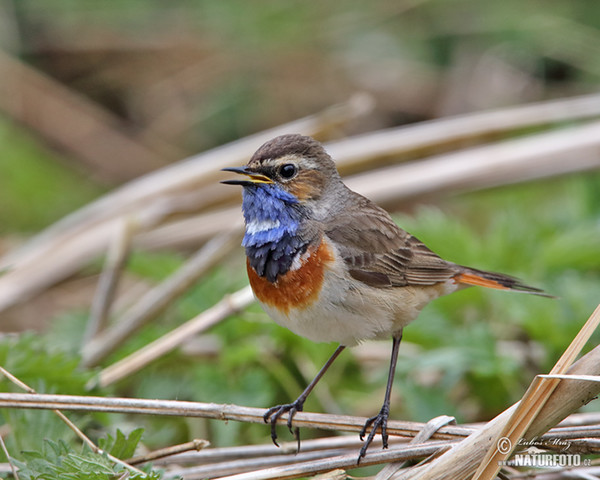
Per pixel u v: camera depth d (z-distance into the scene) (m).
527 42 17.59
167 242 13.98
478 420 11.27
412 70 18.39
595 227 13.03
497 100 17.59
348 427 8.95
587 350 11.30
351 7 18.59
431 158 14.01
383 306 9.49
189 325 10.93
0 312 13.05
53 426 9.08
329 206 9.93
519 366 11.47
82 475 7.82
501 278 10.31
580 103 13.71
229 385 11.12
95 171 18.25
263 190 9.66
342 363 11.79
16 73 18.30
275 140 9.91
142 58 18.95
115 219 13.85
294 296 9.41
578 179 14.38
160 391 11.59
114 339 11.68
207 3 18.91
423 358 10.98
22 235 16.84
